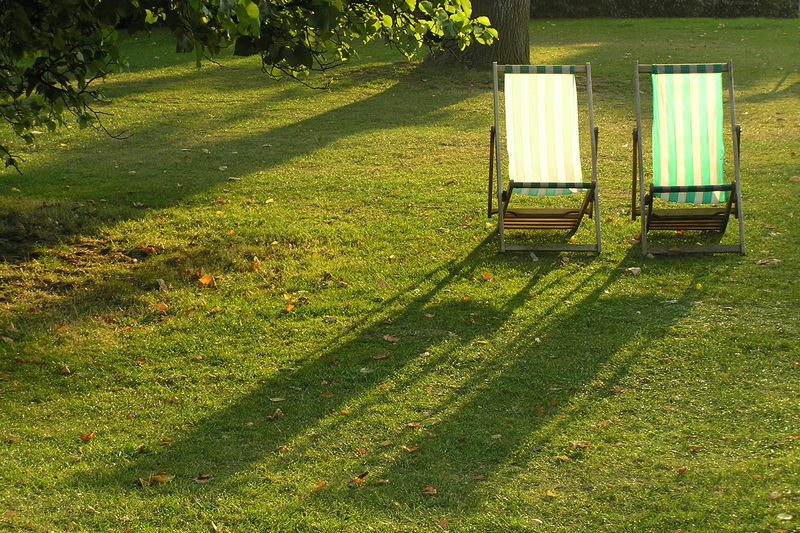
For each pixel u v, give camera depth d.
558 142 7.32
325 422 4.68
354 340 5.69
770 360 5.25
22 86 5.93
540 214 7.30
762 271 6.64
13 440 4.52
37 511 3.91
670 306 6.10
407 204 8.58
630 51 17.70
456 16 5.58
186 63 16.73
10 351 5.54
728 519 3.77
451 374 5.20
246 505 3.96
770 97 13.17
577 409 4.77
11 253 7.23
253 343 5.69
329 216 8.27
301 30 5.10
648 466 4.21
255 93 14.09
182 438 4.55
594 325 5.83
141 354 5.54
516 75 7.34
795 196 8.43
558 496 4.00
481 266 6.96
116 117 12.59
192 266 7.05
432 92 13.89
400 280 6.71
